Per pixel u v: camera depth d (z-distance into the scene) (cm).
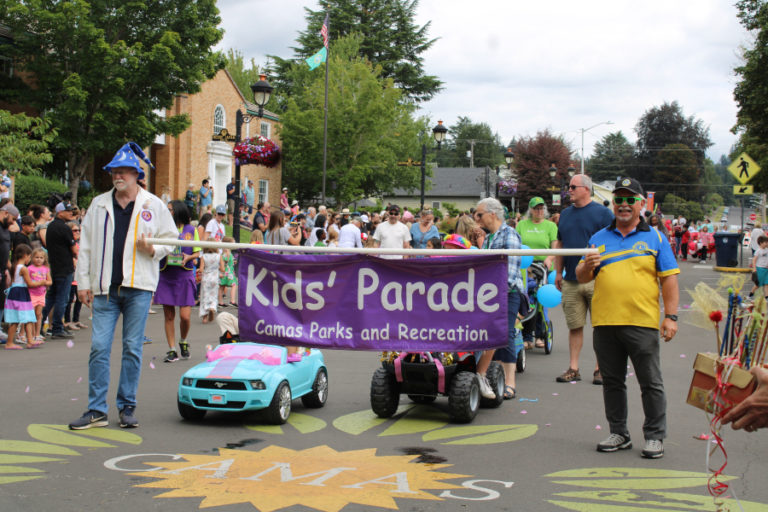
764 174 2872
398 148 4872
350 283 650
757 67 2477
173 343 971
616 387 590
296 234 1584
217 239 1572
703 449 590
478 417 700
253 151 1711
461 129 13375
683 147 9456
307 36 6097
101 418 640
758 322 356
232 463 538
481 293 635
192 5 2650
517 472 524
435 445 598
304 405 748
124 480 494
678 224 3934
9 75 2611
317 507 446
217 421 676
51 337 1186
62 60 2502
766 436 633
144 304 645
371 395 685
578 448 590
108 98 2491
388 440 612
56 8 2431
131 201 644
